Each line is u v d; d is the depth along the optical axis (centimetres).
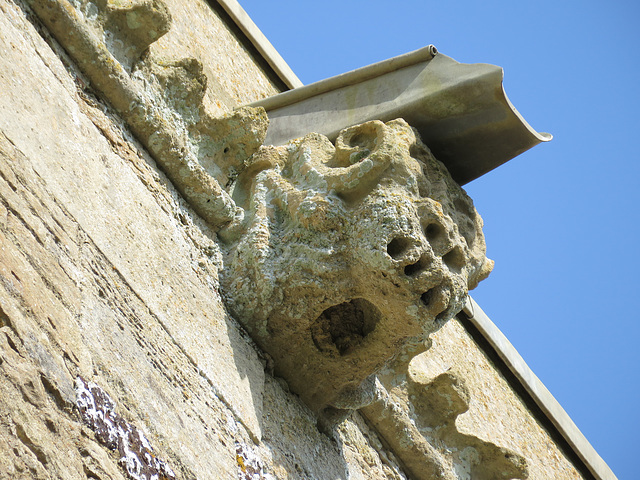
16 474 410
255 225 658
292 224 653
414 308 611
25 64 546
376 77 724
